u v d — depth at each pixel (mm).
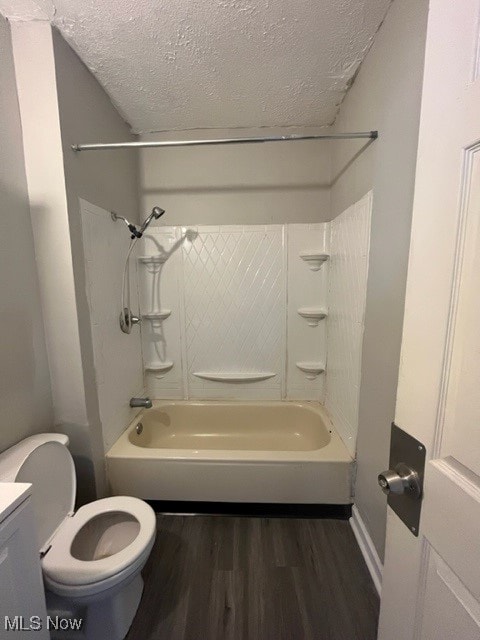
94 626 1007
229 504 1575
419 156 485
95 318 1425
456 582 426
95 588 889
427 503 478
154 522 1091
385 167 1105
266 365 2139
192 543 1397
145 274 2068
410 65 922
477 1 373
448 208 424
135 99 1566
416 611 513
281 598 1147
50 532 1048
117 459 1511
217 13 1057
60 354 1300
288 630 1042
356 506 1465
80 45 1203
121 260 1719
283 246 2014
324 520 1533
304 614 1092
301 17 1073
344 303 1626
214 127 1849
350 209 1509
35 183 1184
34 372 1217
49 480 1079
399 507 553
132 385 1892
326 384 2041
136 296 1967
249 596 1155
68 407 1341
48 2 1009
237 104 1612
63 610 1015
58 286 1251
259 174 1968
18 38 1107
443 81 431
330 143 1904
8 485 735
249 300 2078
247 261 2041
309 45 1206
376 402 1211
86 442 1372
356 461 1462
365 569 1266
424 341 479
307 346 2102
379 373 1177
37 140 1162
